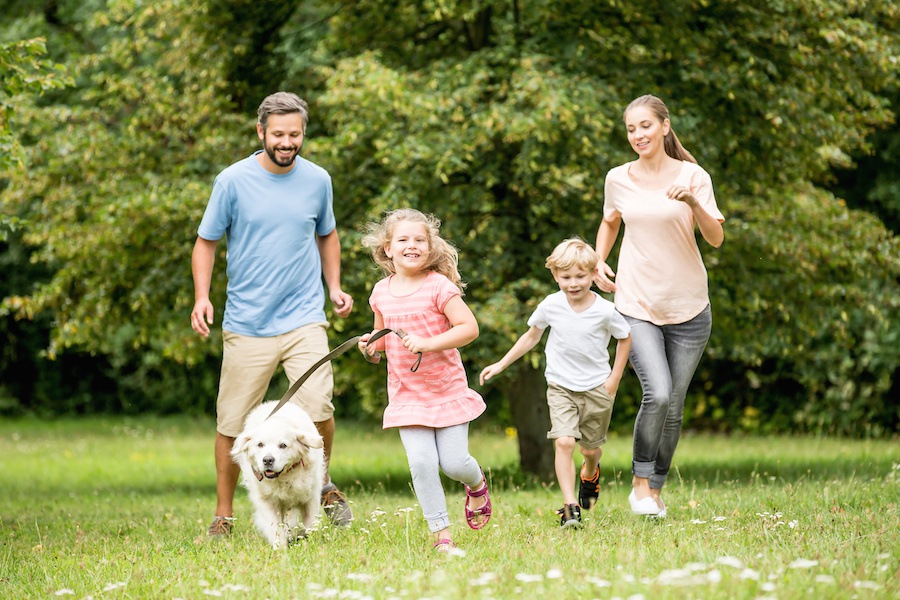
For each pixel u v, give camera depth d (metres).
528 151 13.85
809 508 8.45
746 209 15.83
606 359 8.02
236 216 8.50
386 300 7.28
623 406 29.81
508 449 24.64
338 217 15.28
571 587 5.29
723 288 16.36
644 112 8.18
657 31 14.81
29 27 24.12
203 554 7.23
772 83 14.44
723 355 23.69
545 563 6.11
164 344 16.62
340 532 7.85
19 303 16.53
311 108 16.45
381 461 21.70
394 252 7.21
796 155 15.41
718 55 14.53
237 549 7.49
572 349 7.95
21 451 26.22
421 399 7.05
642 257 8.24
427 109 13.80
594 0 14.69
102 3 24.25
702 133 14.45
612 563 6.05
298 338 8.45
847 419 26.31
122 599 5.77
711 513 8.31
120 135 16.66
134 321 16.64
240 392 8.52
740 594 4.85
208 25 15.83
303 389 8.34
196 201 14.19
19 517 11.40
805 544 6.29
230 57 15.67
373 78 13.72
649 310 8.24
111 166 15.84
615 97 14.11
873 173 24.88
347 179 15.56
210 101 15.53
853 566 5.53
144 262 15.85
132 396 36.12
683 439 26.73
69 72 16.88
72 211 15.70
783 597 4.77
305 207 8.55
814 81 14.80
